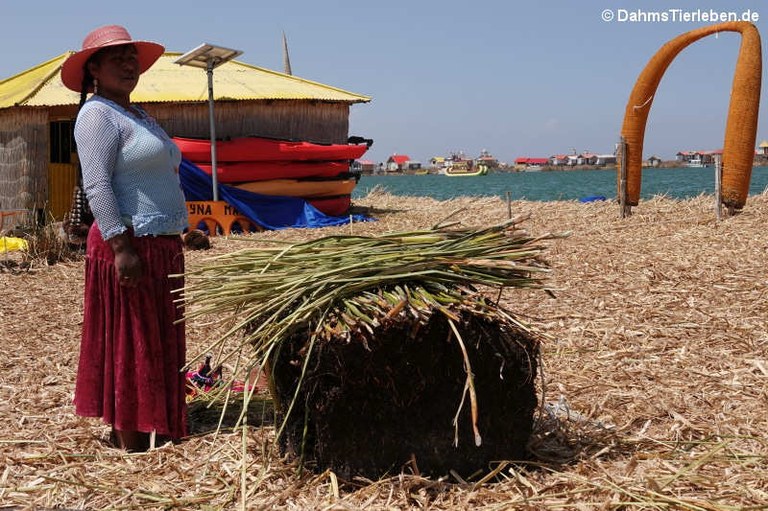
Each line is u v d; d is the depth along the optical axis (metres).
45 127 14.79
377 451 3.86
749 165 12.81
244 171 14.96
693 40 13.34
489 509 3.58
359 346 3.73
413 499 3.71
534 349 3.98
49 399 5.48
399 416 3.84
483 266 3.98
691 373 5.57
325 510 3.61
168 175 4.62
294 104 16.16
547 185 73.31
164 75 16.25
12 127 14.75
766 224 11.84
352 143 17.31
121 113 4.51
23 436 4.75
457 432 3.87
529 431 4.05
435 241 4.15
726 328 6.60
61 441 4.68
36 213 14.45
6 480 4.12
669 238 11.20
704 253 9.76
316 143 16.09
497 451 3.97
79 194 4.87
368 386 3.79
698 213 13.91
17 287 9.88
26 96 14.60
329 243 4.23
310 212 15.35
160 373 4.52
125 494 3.90
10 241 13.05
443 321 3.81
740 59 12.62
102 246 4.50
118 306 4.49
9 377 6.05
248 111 15.69
